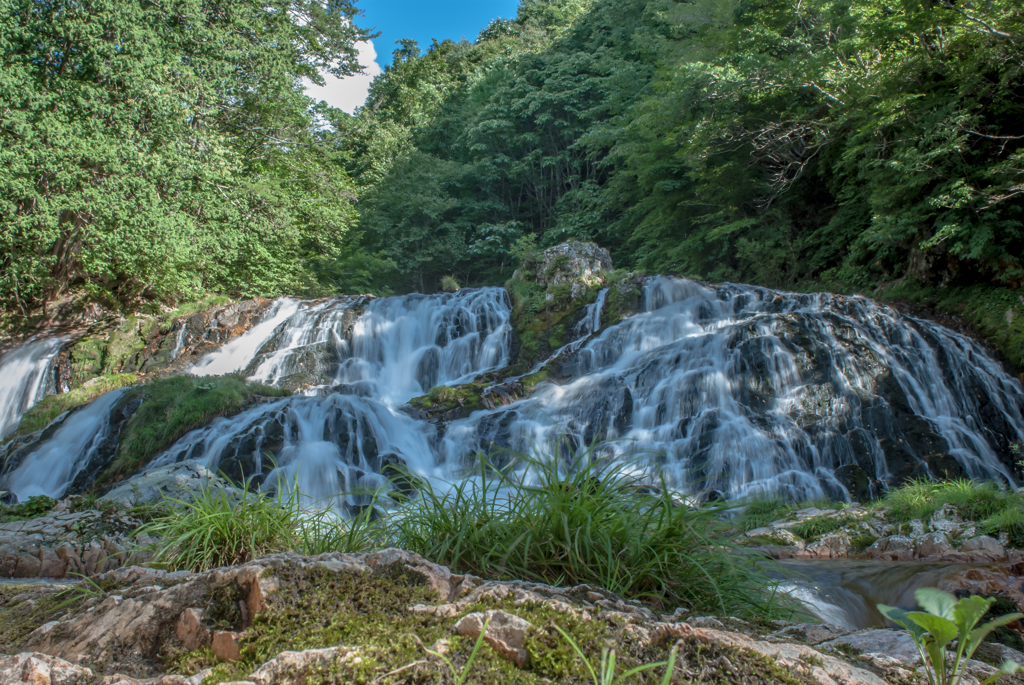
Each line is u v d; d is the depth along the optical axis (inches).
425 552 111.2
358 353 679.1
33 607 86.6
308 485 381.1
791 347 450.9
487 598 69.1
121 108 709.3
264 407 440.1
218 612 65.8
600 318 633.0
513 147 1380.4
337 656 56.6
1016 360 500.1
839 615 163.8
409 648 58.7
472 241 1328.7
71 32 680.4
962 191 522.3
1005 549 220.8
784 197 855.1
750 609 105.5
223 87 848.9
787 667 57.9
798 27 770.2
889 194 608.7
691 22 893.2
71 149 652.1
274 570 68.7
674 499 115.6
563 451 431.5
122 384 604.7
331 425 419.8
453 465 431.8
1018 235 530.0
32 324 764.0
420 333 692.1
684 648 60.2
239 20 868.0
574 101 1263.5
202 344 689.6
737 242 833.5
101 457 429.7
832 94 687.7
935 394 447.8
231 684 52.9
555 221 1364.4
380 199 1293.1
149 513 205.5
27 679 56.3
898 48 600.1
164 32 788.0
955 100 548.4
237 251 854.5
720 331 488.7
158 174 719.7
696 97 791.1
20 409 671.1
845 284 710.5
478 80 1524.4
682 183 898.7
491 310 695.1
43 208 649.0
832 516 277.7
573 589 80.7
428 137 1528.1
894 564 219.5
